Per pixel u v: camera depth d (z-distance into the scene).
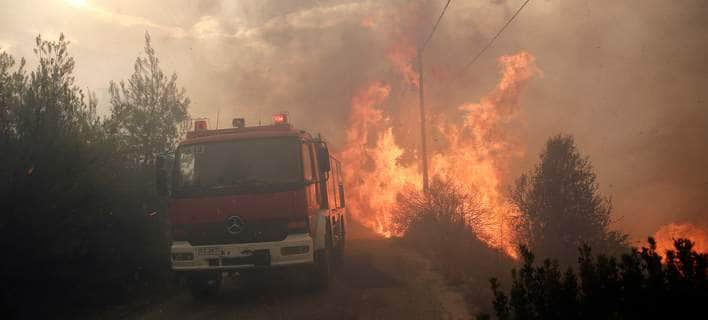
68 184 9.02
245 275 13.66
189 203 10.11
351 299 9.91
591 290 4.68
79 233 9.36
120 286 10.68
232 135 10.46
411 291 10.38
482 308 8.47
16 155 8.38
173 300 11.09
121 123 11.55
